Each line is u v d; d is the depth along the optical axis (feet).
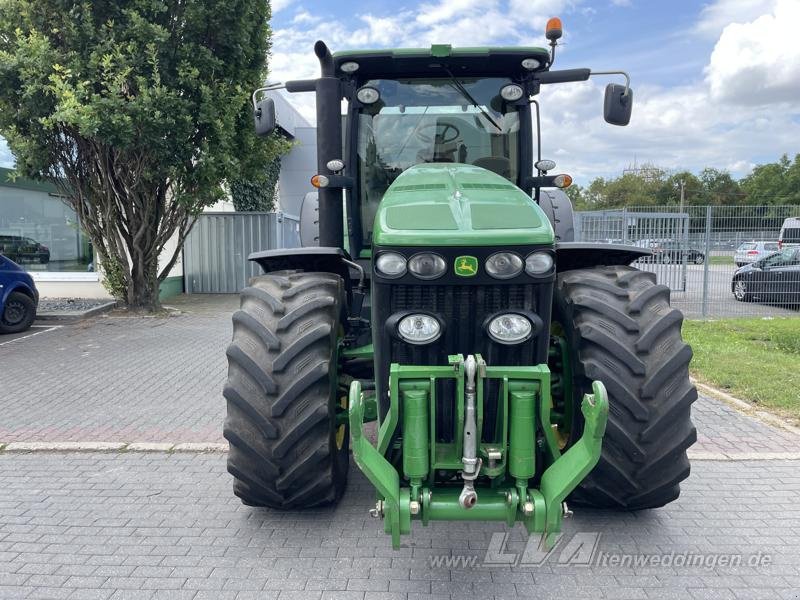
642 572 10.22
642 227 43.42
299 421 10.50
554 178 13.44
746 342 29.66
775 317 38.83
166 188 37.96
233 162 36.01
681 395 10.31
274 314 11.02
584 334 10.43
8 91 32.27
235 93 36.14
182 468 14.78
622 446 10.27
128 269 39.09
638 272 11.55
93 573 10.37
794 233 39.68
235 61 36.52
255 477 10.87
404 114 13.53
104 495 13.35
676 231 43.37
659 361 10.32
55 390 21.79
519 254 9.04
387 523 8.49
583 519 11.97
